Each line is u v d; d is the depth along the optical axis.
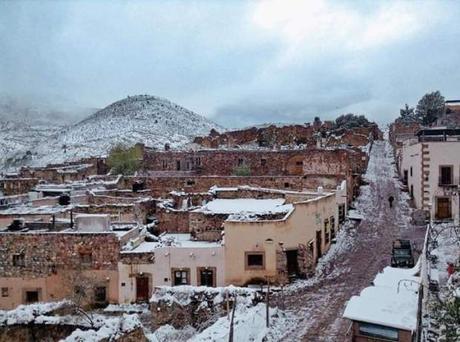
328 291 31.53
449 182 45.94
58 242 35.09
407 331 18.50
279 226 34.81
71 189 56.41
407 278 24.92
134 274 34.59
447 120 77.44
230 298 27.70
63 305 26.45
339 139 81.00
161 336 25.34
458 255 32.00
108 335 18.72
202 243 37.59
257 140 85.31
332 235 42.81
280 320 26.38
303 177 53.31
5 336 23.97
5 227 40.16
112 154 81.50
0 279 35.56
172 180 56.38
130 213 43.97
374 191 58.22
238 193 48.28
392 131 87.00
